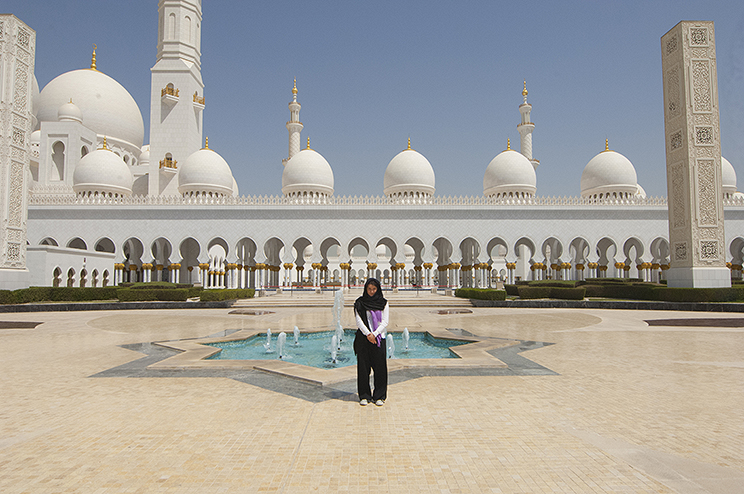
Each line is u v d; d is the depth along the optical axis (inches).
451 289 1330.0
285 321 663.1
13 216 922.7
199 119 1781.5
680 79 957.8
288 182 1625.2
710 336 482.3
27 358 362.6
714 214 922.7
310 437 181.3
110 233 1396.4
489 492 134.3
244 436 182.5
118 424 197.9
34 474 146.9
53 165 1710.1
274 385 268.8
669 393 250.2
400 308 921.5
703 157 932.0
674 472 148.5
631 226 1446.9
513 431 188.4
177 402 232.5
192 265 1665.8
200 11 1843.0
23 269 940.6
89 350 402.9
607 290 1093.1
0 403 232.2
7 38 925.8
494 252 2691.9
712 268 910.4
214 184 1555.1
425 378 287.3
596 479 143.2
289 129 1918.1
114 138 1902.1
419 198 1531.7
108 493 133.6
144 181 1798.7
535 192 1647.4
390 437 181.5
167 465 153.9
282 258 1411.2
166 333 525.3
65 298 948.0
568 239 1439.5
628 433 186.1
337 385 269.0
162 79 1689.2
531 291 1056.8
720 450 167.6
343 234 1424.7
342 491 134.6
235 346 459.2
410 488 136.7
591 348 404.8
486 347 398.3
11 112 921.5
